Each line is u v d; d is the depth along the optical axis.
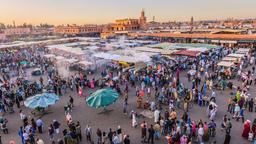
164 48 41.00
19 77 29.69
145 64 31.58
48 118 18.84
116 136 14.16
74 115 19.22
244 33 52.69
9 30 138.12
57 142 15.04
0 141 15.27
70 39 65.31
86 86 26.25
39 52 48.16
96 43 53.88
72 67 34.84
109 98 18.56
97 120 18.25
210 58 35.38
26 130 15.27
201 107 19.91
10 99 20.89
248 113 18.44
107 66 35.31
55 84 24.58
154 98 22.17
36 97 18.95
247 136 14.91
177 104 19.84
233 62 29.98
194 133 14.90
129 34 75.25
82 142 15.31
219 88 24.02
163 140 15.21
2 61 39.16
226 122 15.66
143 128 14.75
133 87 25.59
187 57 36.09
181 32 65.56
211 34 52.84
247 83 24.62
